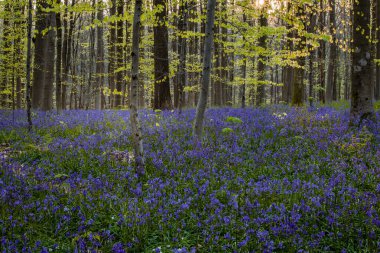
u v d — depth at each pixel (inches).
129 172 253.3
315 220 188.7
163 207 202.8
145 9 415.2
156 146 340.2
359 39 425.7
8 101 1221.7
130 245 168.2
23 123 477.4
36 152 323.0
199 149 318.3
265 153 314.7
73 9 381.7
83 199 210.4
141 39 805.9
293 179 257.4
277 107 750.5
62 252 164.2
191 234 182.9
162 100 682.2
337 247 169.3
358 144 313.6
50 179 250.5
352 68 436.1
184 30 559.8
